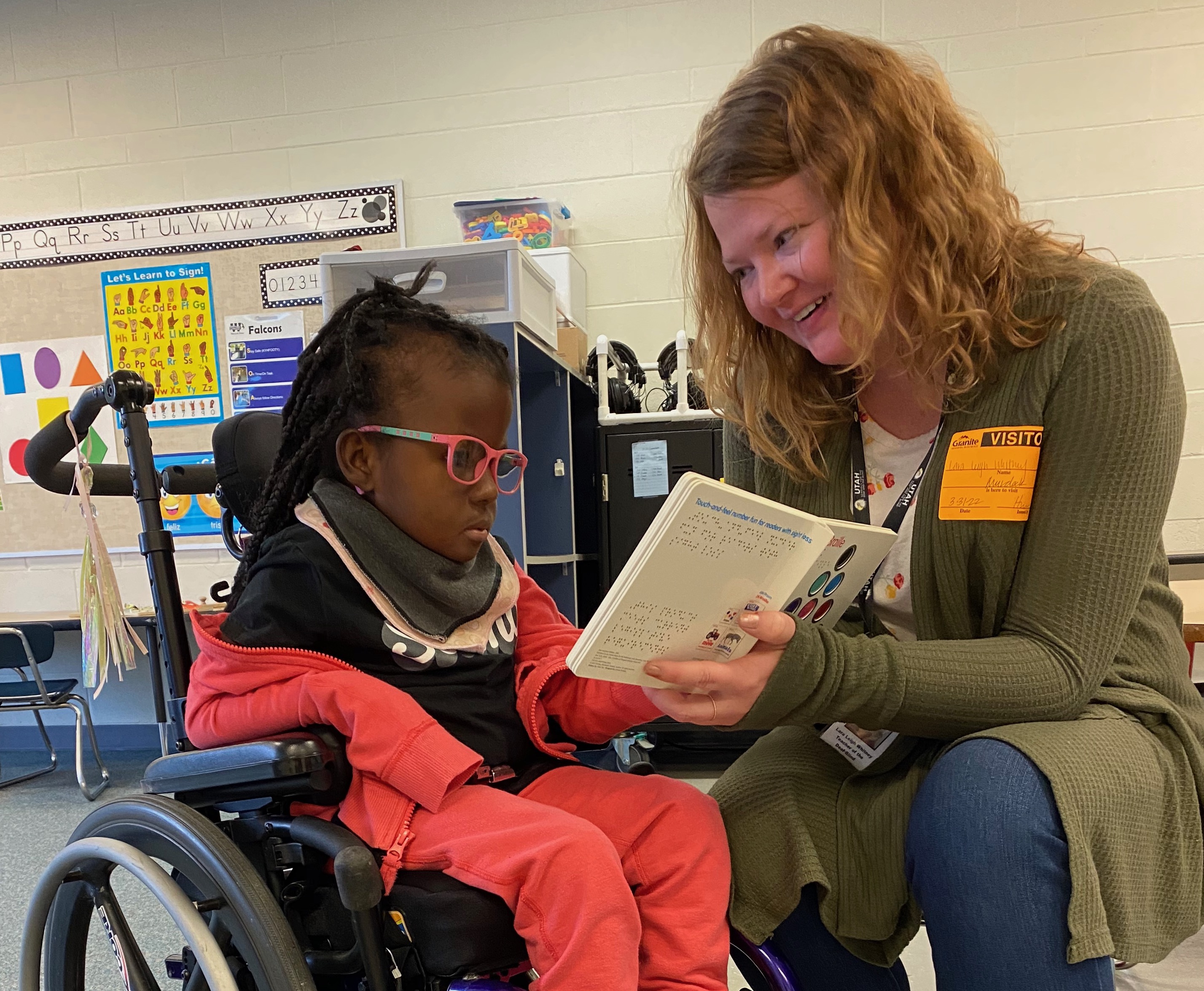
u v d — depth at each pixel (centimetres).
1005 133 258
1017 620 69
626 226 278
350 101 287
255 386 295
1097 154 255
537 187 281
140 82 294
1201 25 248
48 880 85
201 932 67
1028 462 71
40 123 299
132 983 81
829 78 70
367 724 71
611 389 244
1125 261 256
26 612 304
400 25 283
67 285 299
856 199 67
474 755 72
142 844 79
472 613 86
